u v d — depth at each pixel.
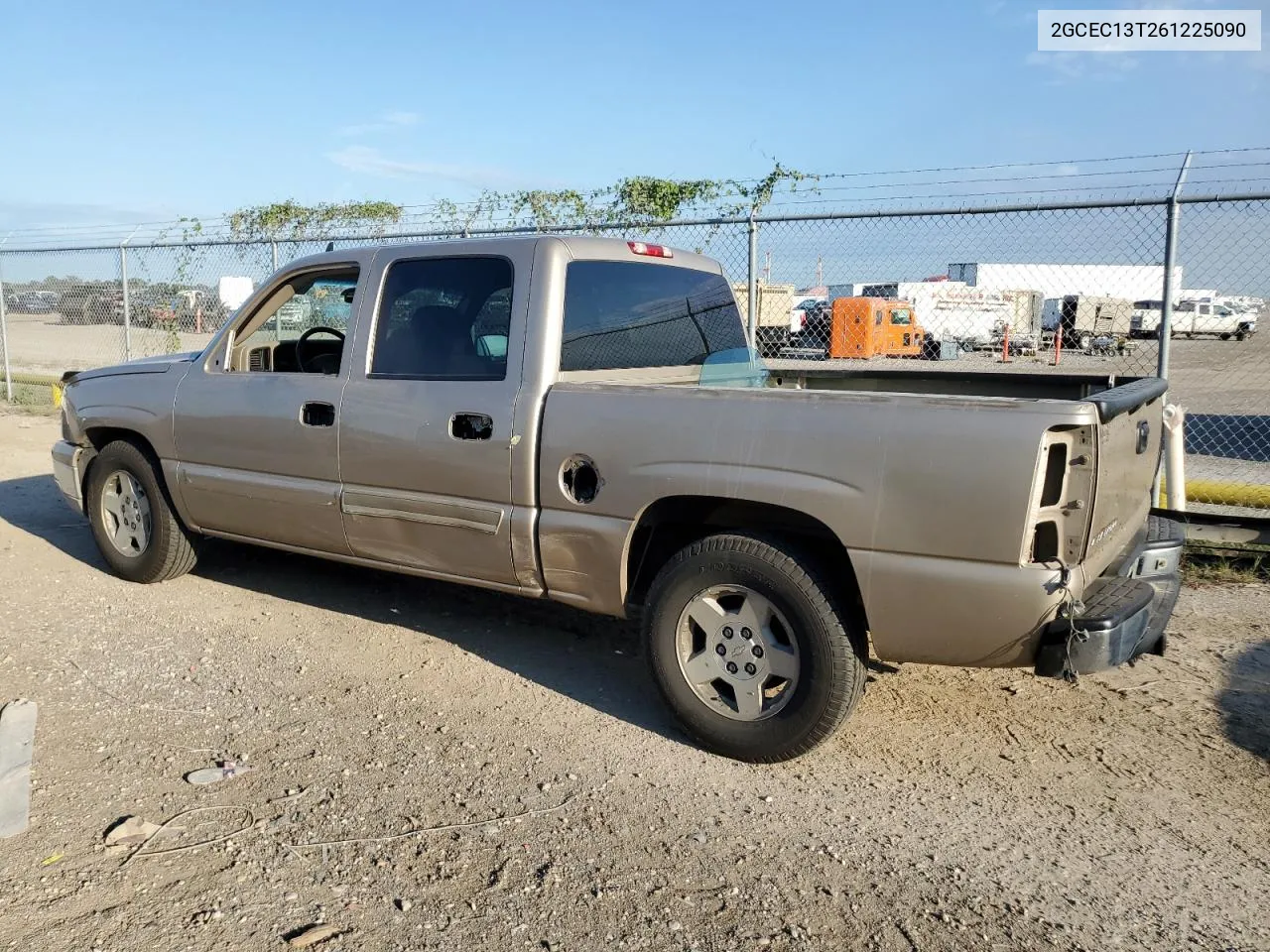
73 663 4.55
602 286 4.33
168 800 3.36
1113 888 2.99
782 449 3.46
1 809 3.25
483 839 3.17
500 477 4.07
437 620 5.29
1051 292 10.62
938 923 2.80
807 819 3.35
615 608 3.97
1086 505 3.18
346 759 3.69
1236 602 5.76
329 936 2.67
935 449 3.22
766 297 9.43
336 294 5.13
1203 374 18.28
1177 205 6.30
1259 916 2.85
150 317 13.02
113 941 2.62
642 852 3.12
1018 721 4.16
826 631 3.47
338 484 4.62
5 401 14.29
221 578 5.93
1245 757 3.86
